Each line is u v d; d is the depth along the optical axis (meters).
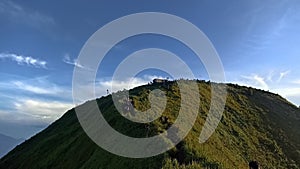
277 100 142.50
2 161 136.75
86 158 83.75
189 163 60.22
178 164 59.69
